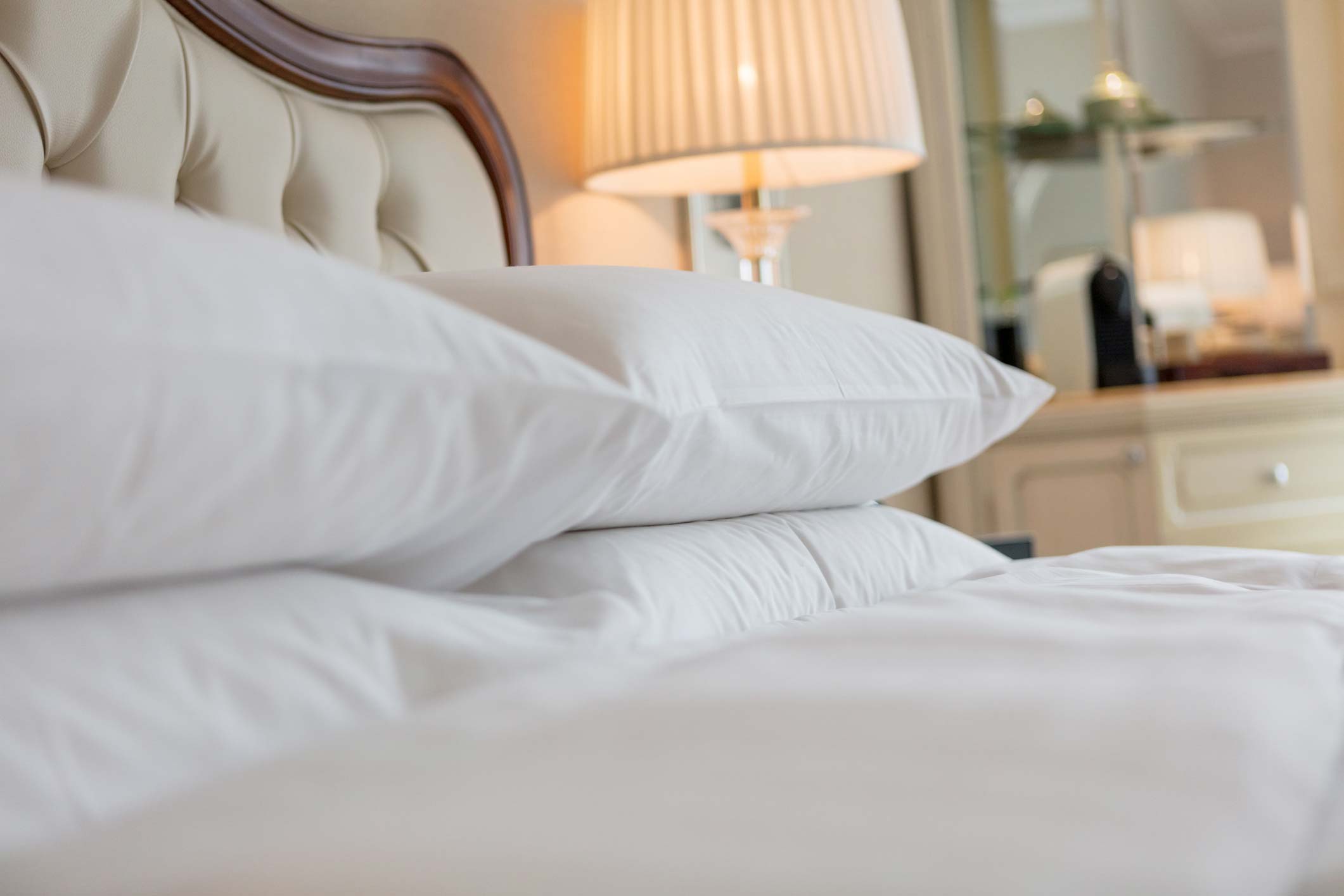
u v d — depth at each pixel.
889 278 2.46
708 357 0.67
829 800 0.29
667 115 1.53
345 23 1.34
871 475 0.90
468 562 0.54
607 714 0.36
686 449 0.64
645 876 0.26
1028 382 1.03
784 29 1.52
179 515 0.38
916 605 0.54
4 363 0.30
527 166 1.60
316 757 0.35
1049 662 0.41
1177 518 2.21
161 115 0.98
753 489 0.76
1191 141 2.91
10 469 0.33
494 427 0.46
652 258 1.83
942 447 0.97
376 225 1.22
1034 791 0.29
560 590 0.59
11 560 0.35
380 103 1.28
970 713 0.34
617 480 0.59
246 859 0.29
